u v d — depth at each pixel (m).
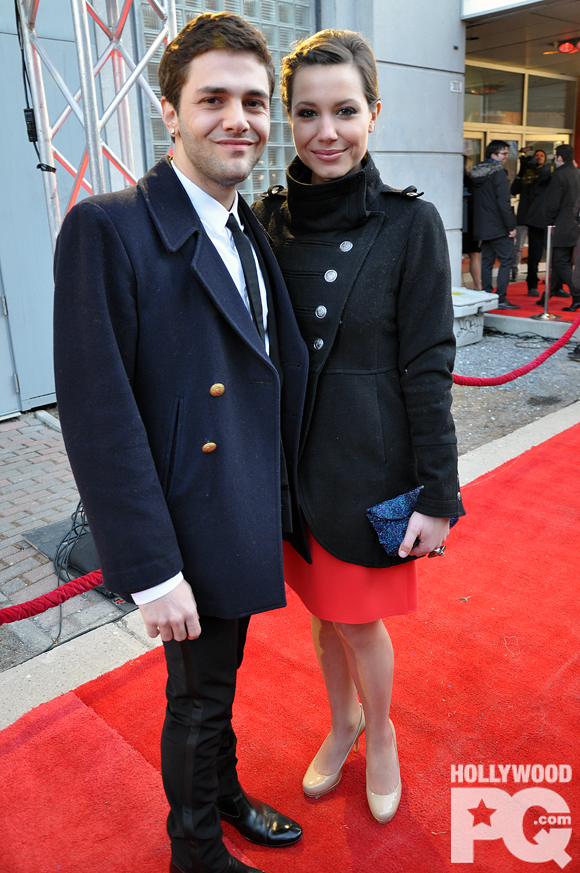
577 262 7.01
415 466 1.61
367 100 1.51
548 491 3.72
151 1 3.07
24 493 4.01
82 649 2.53
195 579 1.33
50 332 5.32
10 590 2.99
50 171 3.14
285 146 6.15
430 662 2.39
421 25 6.94
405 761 1.98
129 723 2.14
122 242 1.22
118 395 1.20
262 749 2.05
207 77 1.21
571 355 6.73
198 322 1.28
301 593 1.73
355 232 1.53
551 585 2.85
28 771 1.96
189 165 1.32
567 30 8.45
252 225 1.46
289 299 1.49
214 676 1.39
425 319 1.49
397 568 1.65
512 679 2.30
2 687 2.33
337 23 6.30
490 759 1.98
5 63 4.66
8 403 5.23
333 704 1.87
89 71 2.78
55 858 1.71
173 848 1.46
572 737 2.05
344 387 1.53
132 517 1.21
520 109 11.62
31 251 5.07
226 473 1.31
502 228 8.09
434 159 7.53
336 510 1.57
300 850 1.73
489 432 4.77
